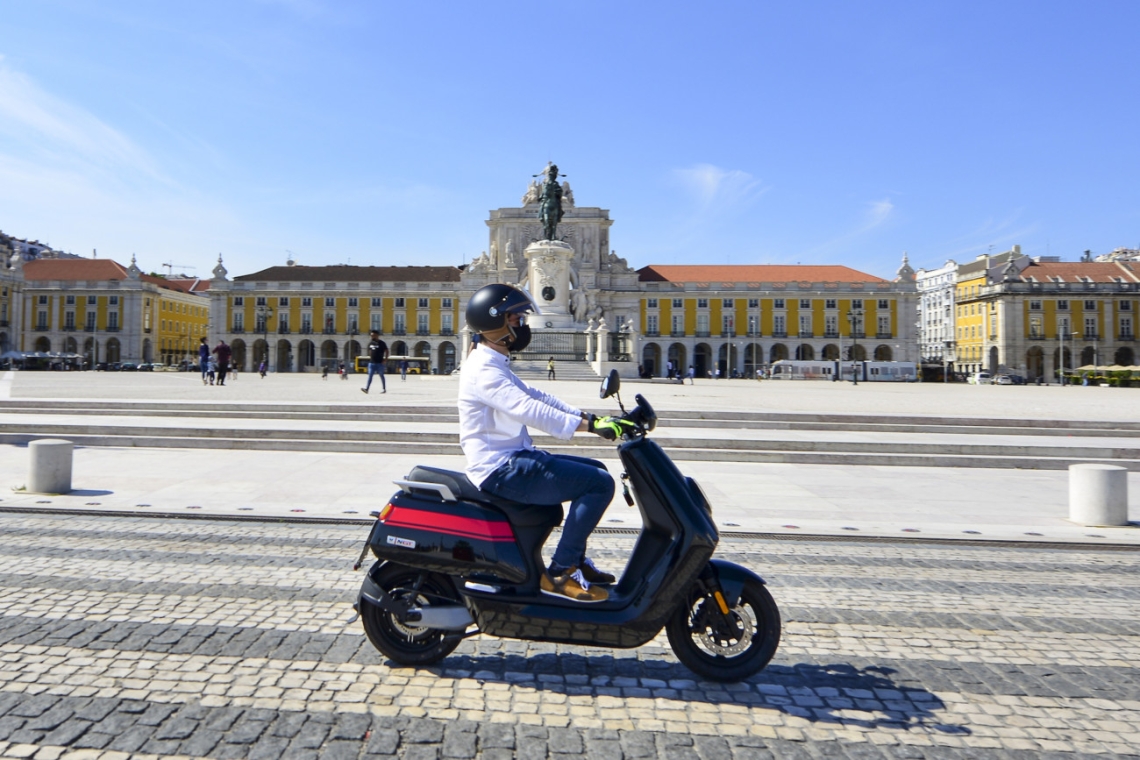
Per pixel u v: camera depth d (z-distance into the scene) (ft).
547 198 74.95
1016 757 5.94
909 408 38.70
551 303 74.54
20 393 39.83
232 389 50.75
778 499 17.22
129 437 23.58
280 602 9.41
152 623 8.55
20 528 13.14
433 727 6.26
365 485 17.62
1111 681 7.50
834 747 6.06
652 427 7.39
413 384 67.15
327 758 5.70
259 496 16.19
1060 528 14.56
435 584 7.43
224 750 5.77
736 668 7.32
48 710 6.36
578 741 6.08
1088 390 86.22
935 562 12.16
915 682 7.41
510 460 7.13
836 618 9.32
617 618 6.98
